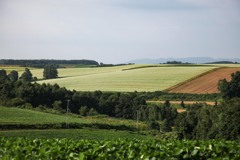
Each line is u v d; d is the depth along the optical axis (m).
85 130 80.88
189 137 80.31
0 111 92.44
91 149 23.14
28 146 24.06
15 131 71.81
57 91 123.88
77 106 124.25
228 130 68.12
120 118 122.44
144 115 117.62
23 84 122.12
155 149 23.36
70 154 20.83
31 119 84.50
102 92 133.88
